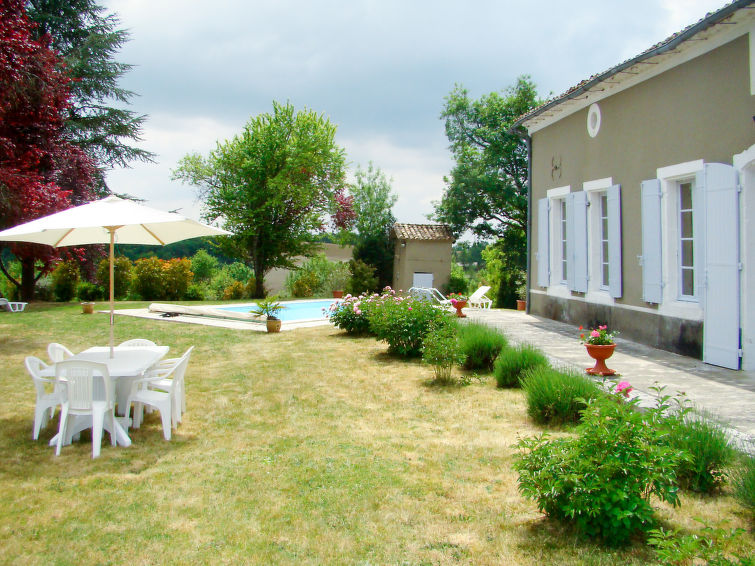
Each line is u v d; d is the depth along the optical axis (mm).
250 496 4023
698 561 2896
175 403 5812
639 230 9148
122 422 5535
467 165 27078
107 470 4586
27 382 7723
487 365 8258
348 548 3254
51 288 21312
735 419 4738
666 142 8352
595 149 10523
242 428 5754
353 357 9500
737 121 6910
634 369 6953
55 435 5492
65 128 19500
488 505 3791
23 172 12945
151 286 22234
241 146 27375
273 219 27906
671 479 3191
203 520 3652
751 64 6648
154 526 3566
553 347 8703
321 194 28188
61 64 14883
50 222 5340
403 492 4031
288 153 26953
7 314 14539
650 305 8836
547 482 3314
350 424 5805
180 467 4641
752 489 3357
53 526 3574
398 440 5230
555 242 12586
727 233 6941
